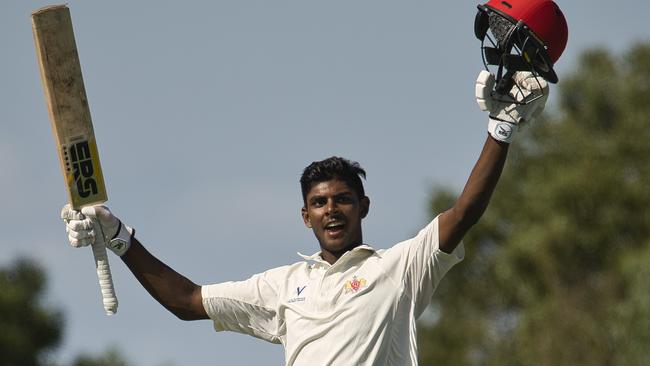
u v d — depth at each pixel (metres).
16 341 83.56
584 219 96.44
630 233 95.94
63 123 28.69
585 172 97.19
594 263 95.06
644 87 101.44
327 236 27.91
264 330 28.38
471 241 100.81
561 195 96.44
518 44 26.58
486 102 26.44
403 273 26.73
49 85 28.64
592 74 101.94
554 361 89.19
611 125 101.62
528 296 94.81
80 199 28.59
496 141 26.31
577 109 102.62
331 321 26.59
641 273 83.81
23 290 85.69
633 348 82.44
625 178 98.19
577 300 92.50
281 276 28.08
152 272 28.92
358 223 28.14
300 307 27.12
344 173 28.16
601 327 89.12
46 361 85.62
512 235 98.88
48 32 28.58
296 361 26.83
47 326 85.56
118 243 28.72
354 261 27.31
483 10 26.97
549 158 101.62
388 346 26.42
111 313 28.52
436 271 26.64
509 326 97.69
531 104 26.45
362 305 26.55
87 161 28.70
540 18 26.48
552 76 26.73
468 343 97.25
